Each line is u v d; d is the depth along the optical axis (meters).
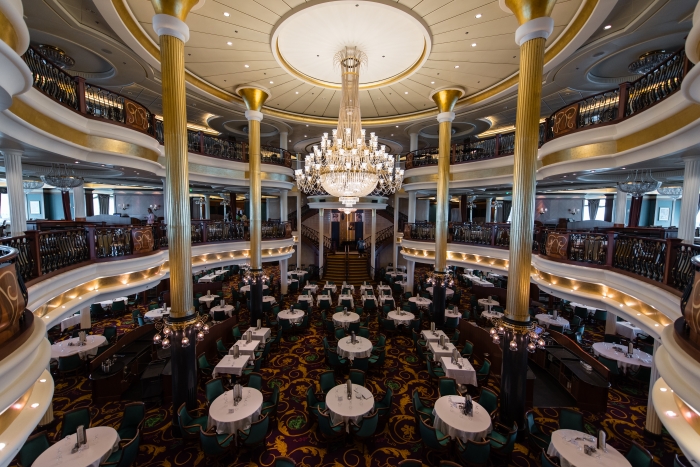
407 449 5.62
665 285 4.73
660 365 2.91
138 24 6.38
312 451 5.56
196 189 17.06
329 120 13.49
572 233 7.12
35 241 4.99
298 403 6.96
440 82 9.49
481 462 4.69
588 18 5.68
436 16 6.13
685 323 3.04
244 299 14.04
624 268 5.91
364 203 18.22
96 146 6.58
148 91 10.23
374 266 19.80
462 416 5.32
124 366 7.28
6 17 2.59
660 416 2.99
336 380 7.98
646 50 7.20
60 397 7.01
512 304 5.70
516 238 5.57
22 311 2.84
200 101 10.76
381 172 7.66
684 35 6.54
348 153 6.75
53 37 7.00
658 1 5.53
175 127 5.41
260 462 5.29
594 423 6.38
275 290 16.08
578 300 6.77
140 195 21.58
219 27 6.64
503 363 5.90
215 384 6.29
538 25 5.04
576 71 8.28
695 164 5.09
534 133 5.29
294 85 9.92
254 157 10.49
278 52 7.78
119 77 9.08
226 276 19.42
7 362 2.30
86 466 4.20
